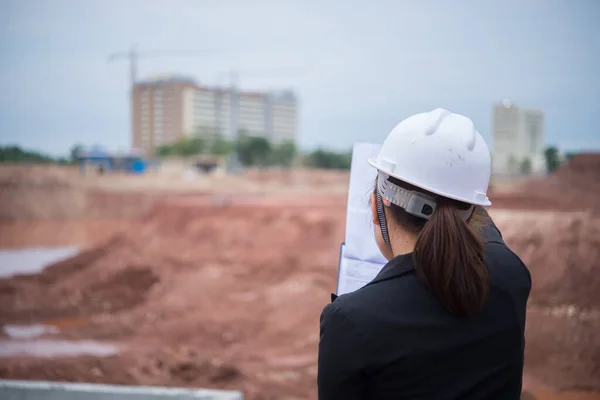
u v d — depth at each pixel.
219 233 22.56
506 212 14.57
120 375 8.21
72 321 12.70
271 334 11.38
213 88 145.88
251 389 8.24
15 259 22.67
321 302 13.13
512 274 1.53
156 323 12.30
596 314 10.03
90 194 41.09
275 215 23.95
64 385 4.71
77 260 19.39
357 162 1.97
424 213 1.52
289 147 100.31
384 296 1.45
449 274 1.38
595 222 12.63
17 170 43.19
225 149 110.44
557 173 25.31
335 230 21.61
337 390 1.44
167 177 58.66
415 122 1.59
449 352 1.41
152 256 19.92
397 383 1.41
